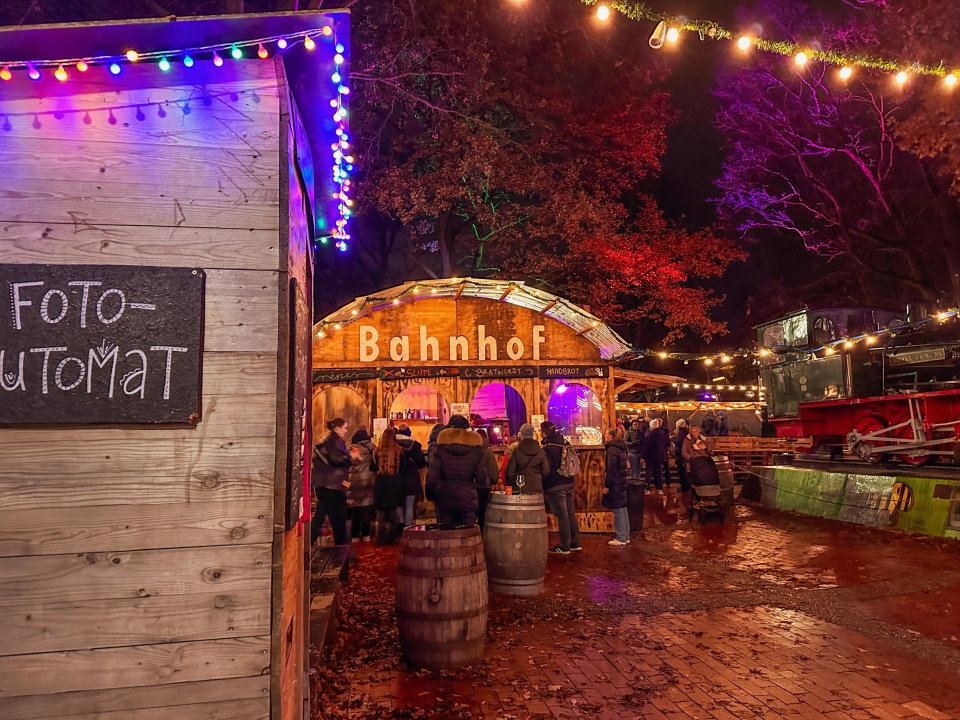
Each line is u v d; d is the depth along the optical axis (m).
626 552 10.42
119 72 2.65
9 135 2.60
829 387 18.20
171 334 2.57
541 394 13.73
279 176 2.76
